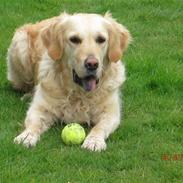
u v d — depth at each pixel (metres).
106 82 11.62
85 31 10.89
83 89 11.18
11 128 11.35
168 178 9.41
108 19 11.65
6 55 15.45
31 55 13.21
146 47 16.95
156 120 11.71
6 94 13.48
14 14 19.73
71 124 10.70
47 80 11.60
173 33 18.41
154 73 14.20
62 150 10.23
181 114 12.04
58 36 11.31
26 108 12.45
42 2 21.03
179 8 20.81
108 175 9.47
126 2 21.22
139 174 9.51
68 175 9.39
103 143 10.43
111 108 11.70
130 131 11.27
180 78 13.75
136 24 19.23
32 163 9.72
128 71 14.34
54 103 11.59
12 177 9.23
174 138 11.02
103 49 11.13
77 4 21.28
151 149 10.39
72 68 11.12
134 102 12.73
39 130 11.11
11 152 10.04
